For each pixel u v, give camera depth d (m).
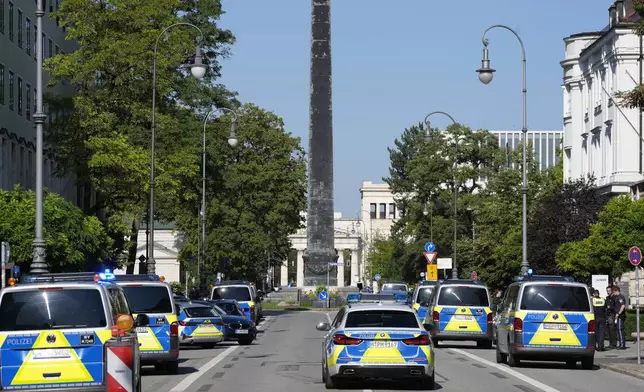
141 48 85.50
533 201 119.31
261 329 86.19
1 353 25.67
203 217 107.06
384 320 33.84
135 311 40.28
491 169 152.00
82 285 26.23
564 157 118.62
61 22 88.75
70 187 116.94
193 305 60.78
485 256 115.25
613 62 98.19
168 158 86.50
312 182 136.00
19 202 68.00
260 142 138.88
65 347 25.80
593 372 41.91
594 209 84.31
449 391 33.28
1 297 25.94
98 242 73.62
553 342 42.53
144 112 86.38
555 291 42.91
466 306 56.78
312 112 133.88
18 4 93.06
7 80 88.81
